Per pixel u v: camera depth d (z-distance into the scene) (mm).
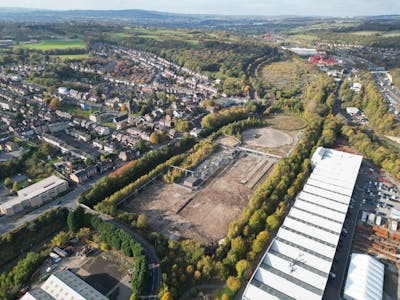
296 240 189500
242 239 192875
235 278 163625
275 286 161125
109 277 170375
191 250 182250
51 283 155875
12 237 188625
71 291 149625
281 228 197875
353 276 168625
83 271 174000
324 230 198250
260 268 169625
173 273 165750
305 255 178250
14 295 157000
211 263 172625
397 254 191000
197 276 166375
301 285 161500
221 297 158750
